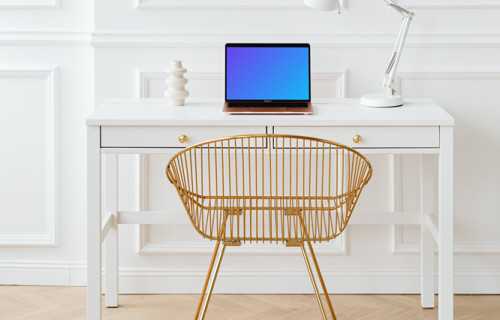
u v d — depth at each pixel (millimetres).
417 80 3473
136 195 3555
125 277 3594
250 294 3609
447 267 2961
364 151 2936
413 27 3438
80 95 3553
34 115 3566
